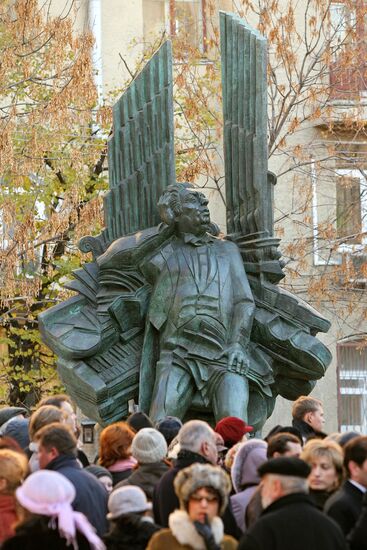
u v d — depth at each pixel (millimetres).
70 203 37969
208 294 25203
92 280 26188
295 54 41125
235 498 16281
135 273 25844
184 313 25172
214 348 25125
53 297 40719
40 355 42062
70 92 35375
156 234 25688
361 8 40656
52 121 35438
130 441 17641
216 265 25453
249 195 26016
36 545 13617
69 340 25641
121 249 25781
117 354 25844
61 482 13766
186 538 13711
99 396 25328
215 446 16125
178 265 25438
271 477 14062
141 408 25531
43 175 38688
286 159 44469
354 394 46281
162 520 15742
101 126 37969
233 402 24594
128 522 14508
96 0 45562
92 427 33219
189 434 16000
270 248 25797
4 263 36281
